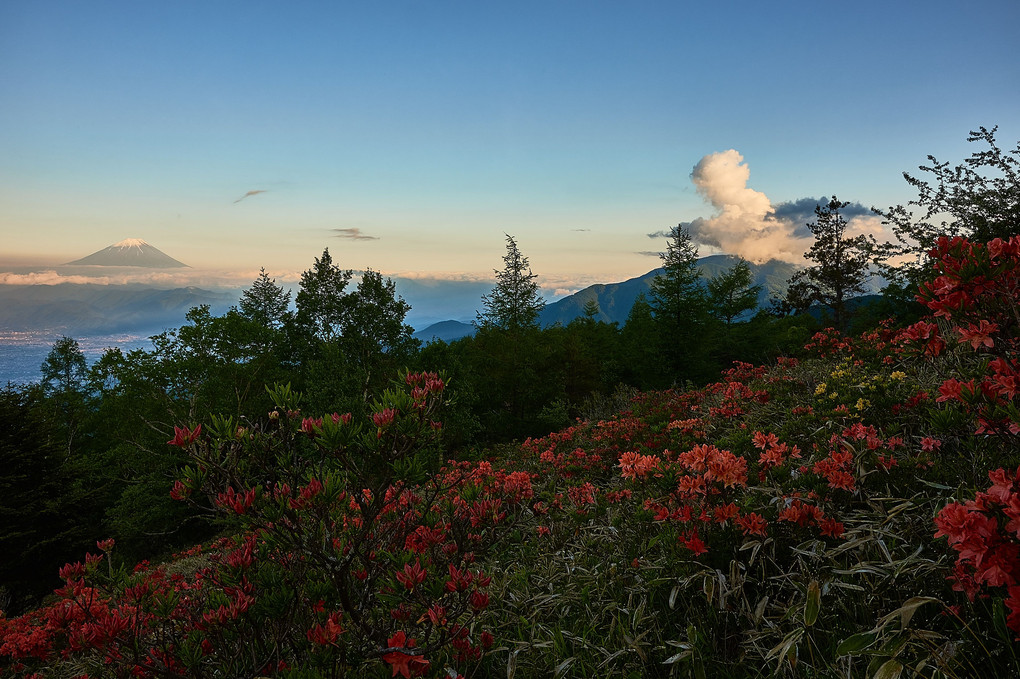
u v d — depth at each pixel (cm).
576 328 3516
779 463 332
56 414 2878
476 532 331
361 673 225
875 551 255
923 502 273
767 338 2923
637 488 408
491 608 342
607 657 260
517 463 863
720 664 233
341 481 213
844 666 204
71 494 1869
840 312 3058
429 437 240
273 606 218
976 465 259
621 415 1028
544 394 2602
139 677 229
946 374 387
